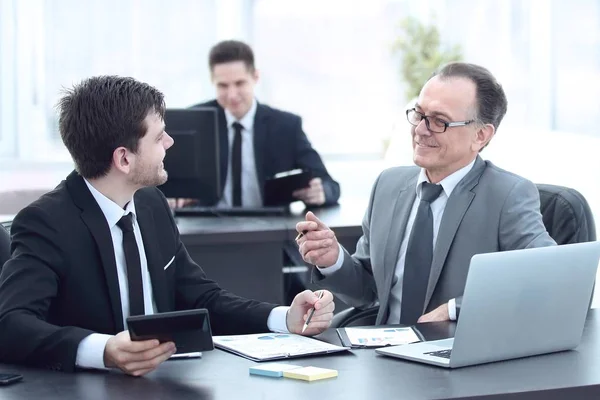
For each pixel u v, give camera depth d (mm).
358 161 6934
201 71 6609
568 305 2430
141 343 2178
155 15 6504
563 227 3246
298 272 4766
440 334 2648
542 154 5707
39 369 2301
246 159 5199
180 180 4516
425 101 3064
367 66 6918
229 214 4715
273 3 6762
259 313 2742
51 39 6363
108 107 2486
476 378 2195
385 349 2436
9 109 6352
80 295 2518
